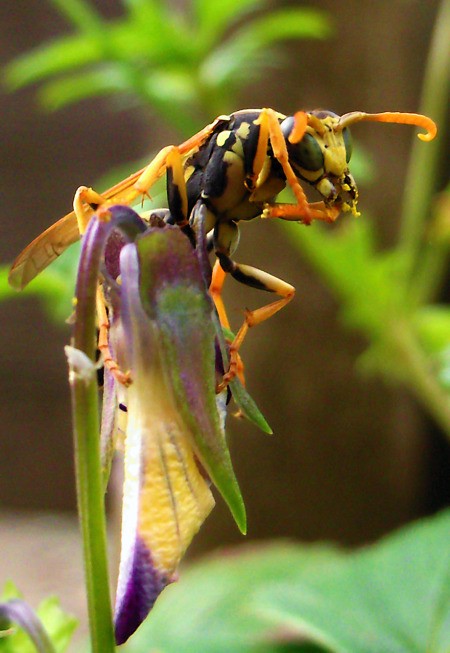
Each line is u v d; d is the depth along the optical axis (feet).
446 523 0.67
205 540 1.02
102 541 0.36
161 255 0.37
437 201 0.86
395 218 1.01
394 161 1.01
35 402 2.12
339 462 1.04
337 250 0.72
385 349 0.74
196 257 0.37
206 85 0.70
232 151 0.39
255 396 1.03
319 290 1.00
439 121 0.77
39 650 0.37
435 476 1.22
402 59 0.99
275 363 1.02
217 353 0.37
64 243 0.41
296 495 1.04
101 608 0.36
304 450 1.04
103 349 0.37
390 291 0.73
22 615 0.38
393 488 1.07
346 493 1.05
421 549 0.64
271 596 0.61
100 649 0.36
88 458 0.36
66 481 2.13
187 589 0.74
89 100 2.08
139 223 0.37
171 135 0.94
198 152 0.40
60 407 2.12
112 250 0.38
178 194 0.39
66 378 2.11
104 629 0.36
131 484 0.37
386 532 1.07
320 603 0.60
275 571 0.75
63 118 2.10
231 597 0.72
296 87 0.97
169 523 0.37
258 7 0.85
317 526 1.05
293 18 0.70
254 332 1.02
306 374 1.02
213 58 0.70
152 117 0.96
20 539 1.83
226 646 0.63
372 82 0.98
